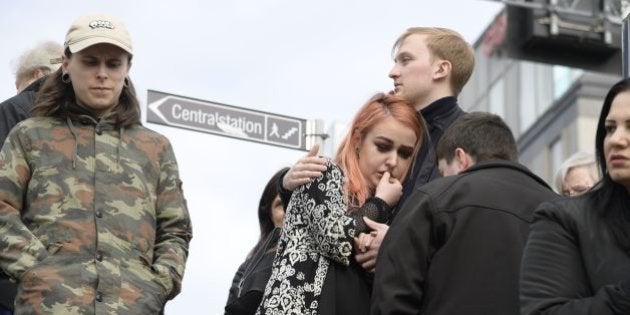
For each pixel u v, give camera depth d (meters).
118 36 6.71
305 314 6.18
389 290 5.82
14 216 6.44
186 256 6.68
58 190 6.50
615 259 5.19
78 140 6.62
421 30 7.68
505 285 5.82
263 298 6.28
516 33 20.16
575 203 5.36
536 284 5.26
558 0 15.79
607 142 5.25
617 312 4.99
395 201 6.52
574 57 19.22
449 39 7.62
